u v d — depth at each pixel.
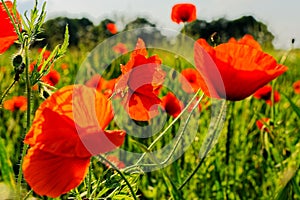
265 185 1.26
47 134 0.52
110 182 0.63
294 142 1.33
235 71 0.63
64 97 0.52
